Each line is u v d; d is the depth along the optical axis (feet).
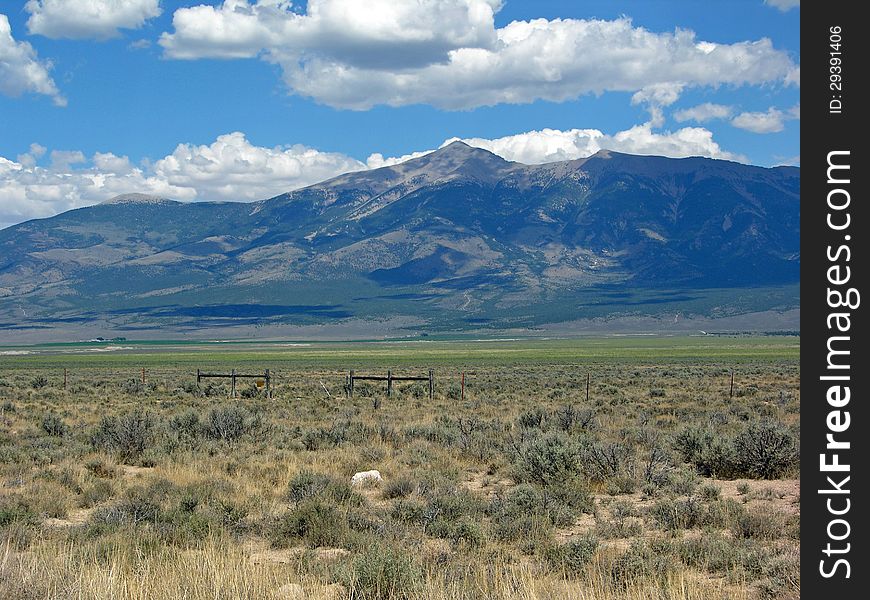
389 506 61.41
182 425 107.86
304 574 42.09
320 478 65.82
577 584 39.14
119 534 48.03
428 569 40.81
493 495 66.23
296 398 175.94
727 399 160.35
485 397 173.27
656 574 41.37
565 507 58.59
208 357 536.01
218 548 47.57
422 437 101.40
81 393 195.93
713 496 63.82
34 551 43.75
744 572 42.11
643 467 75.56
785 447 76.13
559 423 109.60
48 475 72.43
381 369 342.23
